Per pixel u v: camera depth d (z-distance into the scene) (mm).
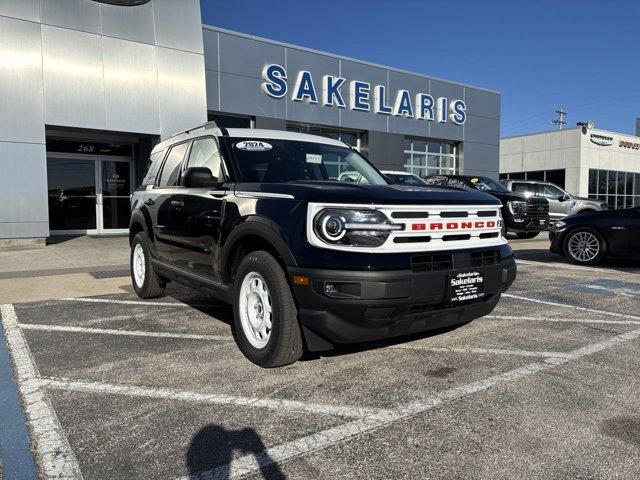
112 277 8094
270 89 16469
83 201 14977
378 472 2479
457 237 3795
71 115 12164
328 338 3549
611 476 2439
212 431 2895
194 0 13867
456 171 22141
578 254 9648
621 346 4434
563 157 34156
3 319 5414
